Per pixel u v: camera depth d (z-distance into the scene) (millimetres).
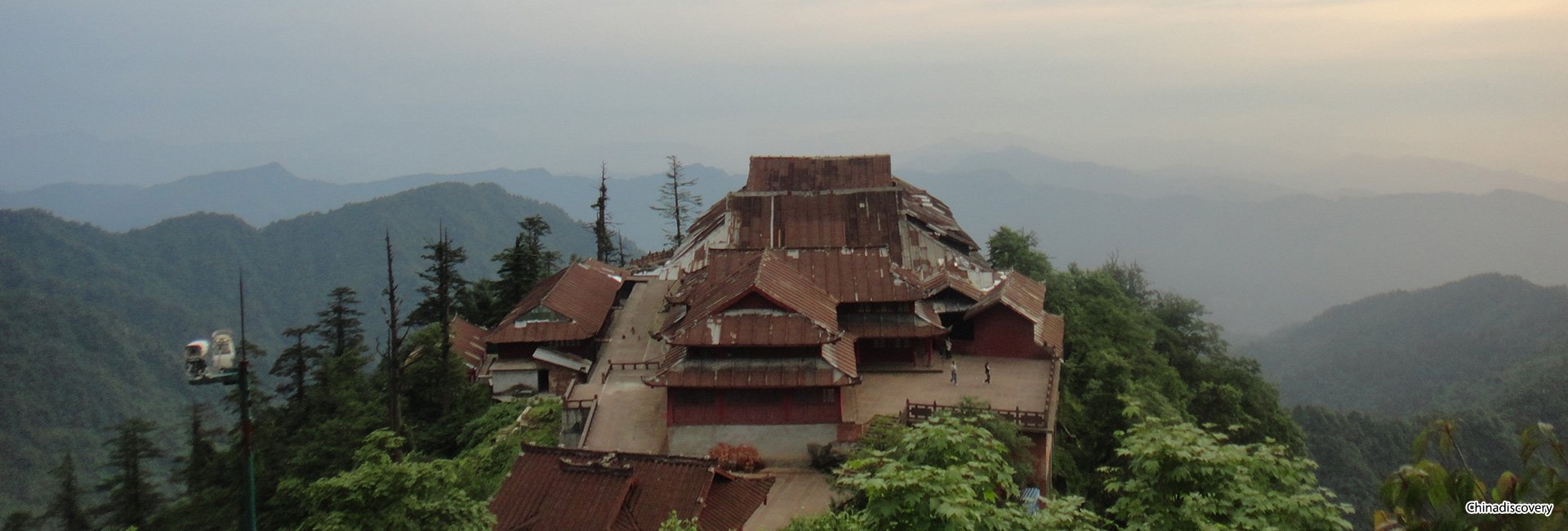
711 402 56375
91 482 130625
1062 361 69500
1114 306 85750
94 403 149375
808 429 55781
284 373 81188
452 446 68625
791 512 49438
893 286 64375
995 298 69188
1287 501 22531
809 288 61719
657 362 72750
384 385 77188
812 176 88375
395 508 33594
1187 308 99438
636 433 59312
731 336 55375
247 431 27828
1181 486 23719
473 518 35000
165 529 60375
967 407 53219
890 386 63094
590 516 42469
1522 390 143000
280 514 48250
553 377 72375
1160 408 61656
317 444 62000
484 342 84188
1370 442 122188
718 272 66312
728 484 45312
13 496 120875
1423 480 16391
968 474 22750
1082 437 61938
